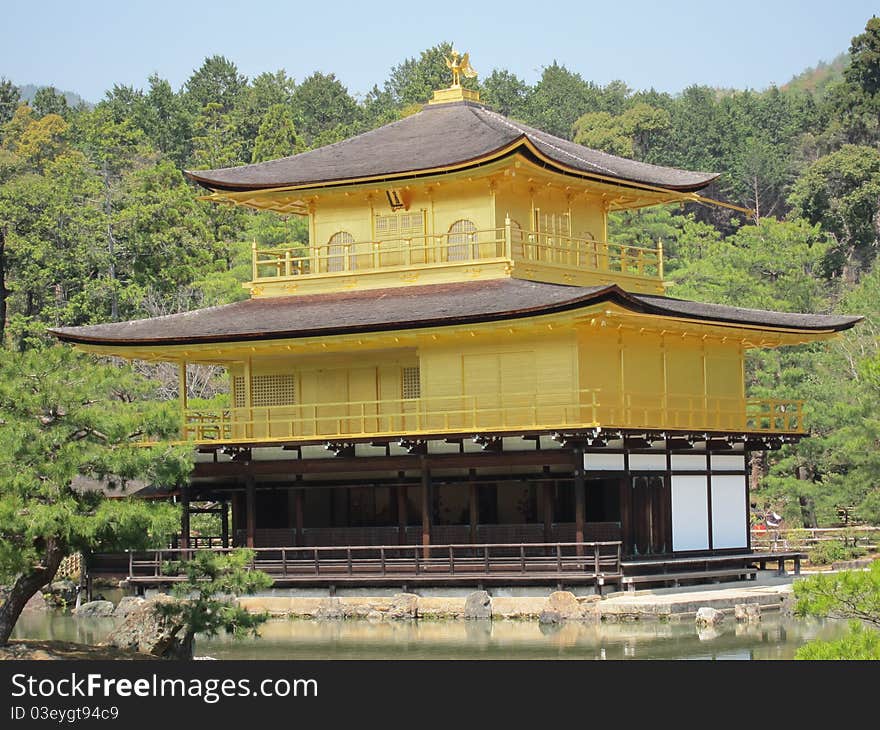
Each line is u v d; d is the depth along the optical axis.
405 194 76.94
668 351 74.38
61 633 62.16
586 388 68.94
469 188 75.69
